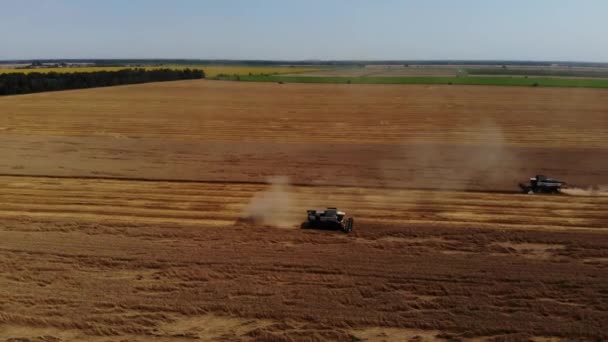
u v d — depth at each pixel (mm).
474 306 16875
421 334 15547
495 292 17719
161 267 19516
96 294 17641
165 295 17578
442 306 16938
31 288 18047
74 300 17281
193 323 16062
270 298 17359
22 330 15734
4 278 18703
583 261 20156
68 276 18844
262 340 15203
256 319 16281
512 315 16406
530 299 17328
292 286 18109
